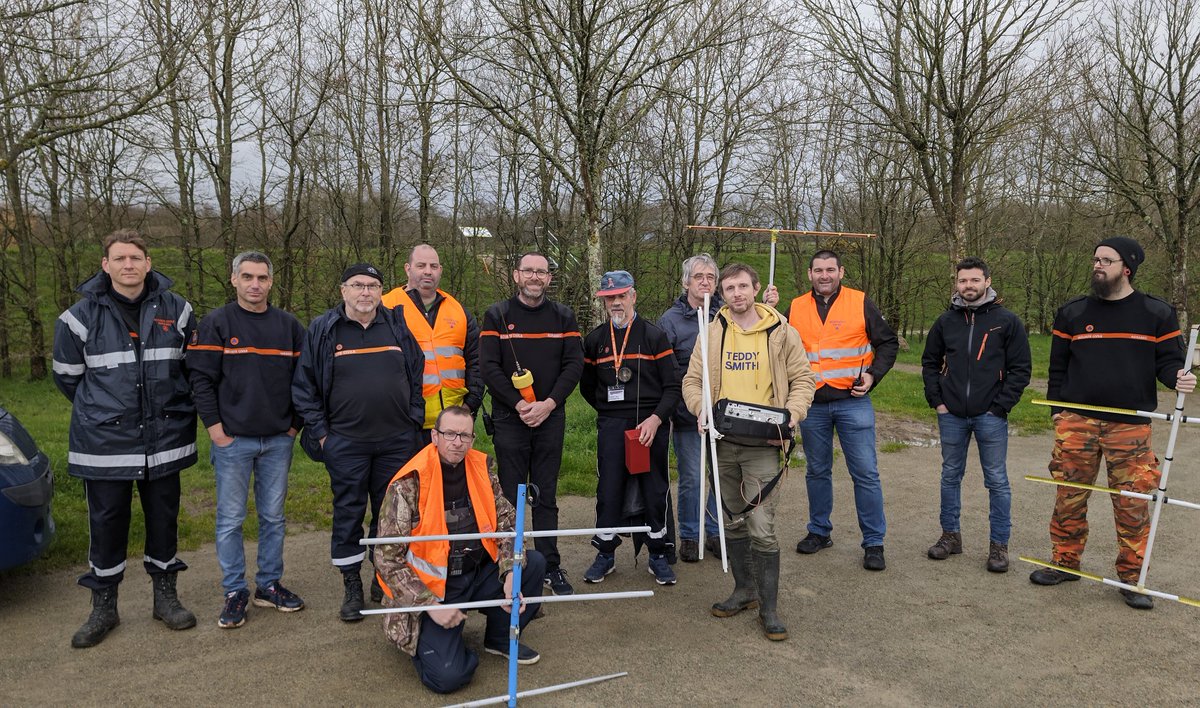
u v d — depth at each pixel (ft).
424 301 15.80
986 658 12.14
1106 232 80.74
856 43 48.21
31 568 15.66
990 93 46.73
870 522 16.33
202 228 56.65
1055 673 11.62
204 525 18.63
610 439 15.34
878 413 37.86
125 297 12.76
